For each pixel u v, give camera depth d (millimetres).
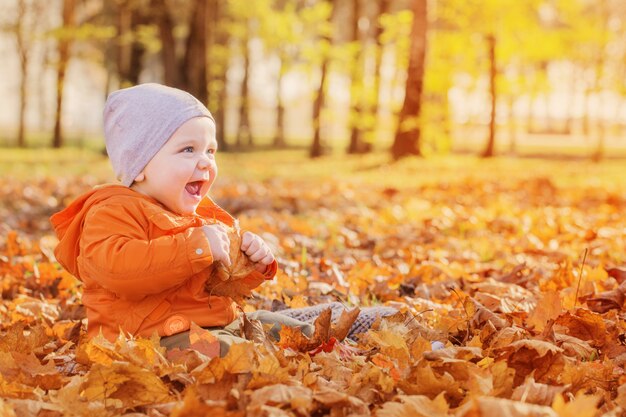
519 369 3148
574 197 13156
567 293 4852
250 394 2719
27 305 4766
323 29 29719
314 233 8523
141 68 30297
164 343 3236
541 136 64375
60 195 13047
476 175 18875
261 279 3494
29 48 38312
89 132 53219
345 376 3121
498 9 25750
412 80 24438
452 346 3500
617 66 28000
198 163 3359
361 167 23281
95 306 3314
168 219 3248
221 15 37375
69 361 3506
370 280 5805
